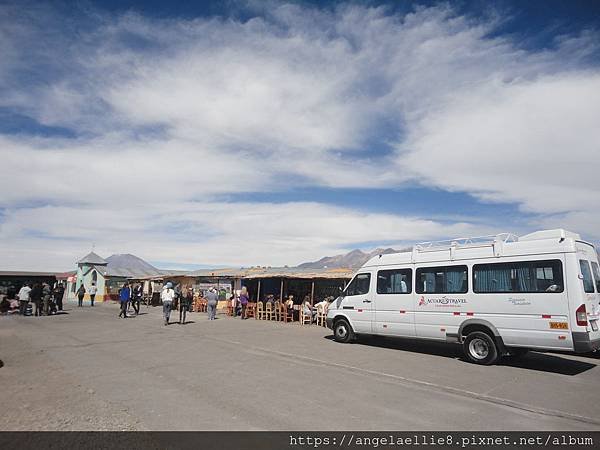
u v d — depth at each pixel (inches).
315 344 525.7
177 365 379.9
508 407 267.9
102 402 259.8
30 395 274.1
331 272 945.5
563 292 363.9
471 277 427.2
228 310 994.1
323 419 237.0
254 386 306.5
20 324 742.5
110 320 824.3
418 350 490.6
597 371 378.9
